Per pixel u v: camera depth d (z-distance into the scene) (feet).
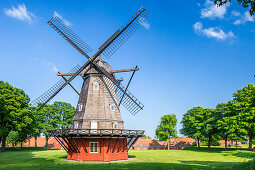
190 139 317.42
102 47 104.37
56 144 279.08
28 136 204.74
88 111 96.43
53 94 105.09
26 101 160.76
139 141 291.38
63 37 109.70
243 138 143.84
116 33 103.81
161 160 97.50
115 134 87.97
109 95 102.83
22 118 151.74
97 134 87.35
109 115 97.76
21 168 61.82
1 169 59.88
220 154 137.08
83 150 91.97
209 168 61.05
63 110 209.26
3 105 142.41
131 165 68.28
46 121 200.34
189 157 118.83
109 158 90.53
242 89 145.18
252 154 115.85
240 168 51.49
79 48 106.42
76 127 96.94
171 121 216.33
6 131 140.77
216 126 158.51
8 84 155.22
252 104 132.77
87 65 105.29
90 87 101.91
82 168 60.59
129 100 104.58
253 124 125.29
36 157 110.42
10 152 145.38
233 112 142.00
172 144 299.99
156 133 225.15
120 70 105.60
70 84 108.99
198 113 193.26
